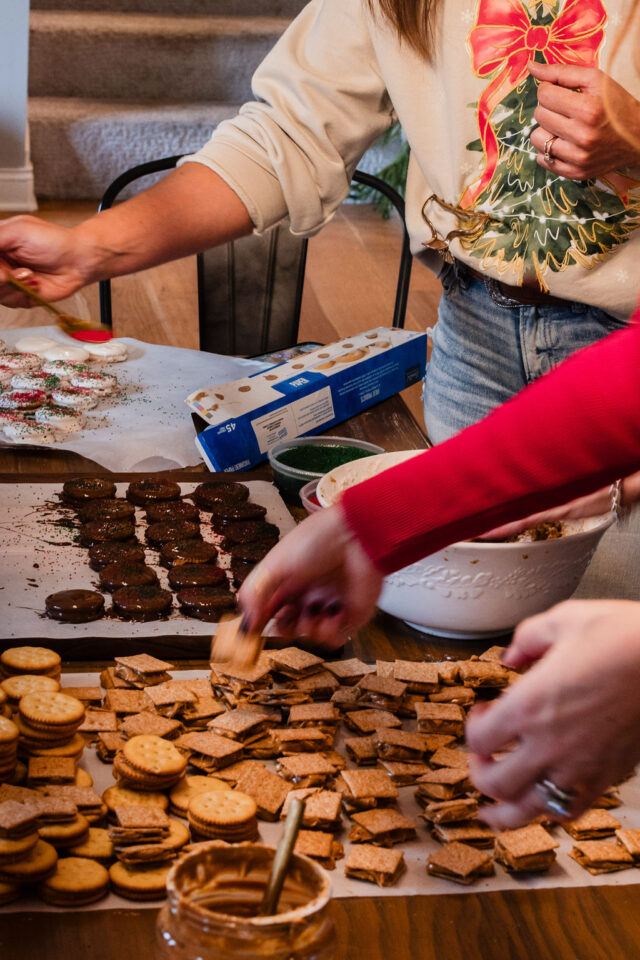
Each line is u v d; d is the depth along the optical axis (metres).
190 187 1.36
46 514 1.30
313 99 1.40
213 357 1.88
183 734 0.91
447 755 0.89
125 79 5.20
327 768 0.86
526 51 1.28
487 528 0.69
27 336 1.97
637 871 0.79
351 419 1.66
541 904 0.75
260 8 5.49
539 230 1.34
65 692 0.94
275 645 1.06
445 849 0.78
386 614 1.15
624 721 0.50
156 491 1.35
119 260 1.30
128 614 1.07
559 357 1.44
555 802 0.53
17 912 0.70
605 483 0.67
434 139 1.38
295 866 0.48
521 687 0.52
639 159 1.15
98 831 0.77
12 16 4.22
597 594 1.36
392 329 1.83
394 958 0.69
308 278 4.14
